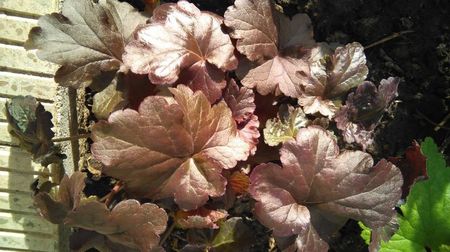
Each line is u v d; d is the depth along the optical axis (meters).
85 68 0.30
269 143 0.31
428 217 0.35
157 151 0.28
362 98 0.32
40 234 0.34
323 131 0.29
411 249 0.35
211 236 0.32
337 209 0.29
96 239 0.29
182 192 0.29
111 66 0.31
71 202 0.29
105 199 0.32
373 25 0.37
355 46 0.31
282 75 0.32
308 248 0.29
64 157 0.32
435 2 0.37
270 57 0.32
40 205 0.29
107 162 0.27
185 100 0.28
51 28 0.29
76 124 0.35
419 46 0.37
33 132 0.31
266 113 0.33
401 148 0.37
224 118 0.29
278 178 0.29
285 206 0.29
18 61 0.32
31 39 0.29
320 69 0.31
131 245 0.29
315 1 0.36
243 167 0.32
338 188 0.29
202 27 0.30
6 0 0.31
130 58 0.29
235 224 0.31
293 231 0.29
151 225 0.28
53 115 0.33
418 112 0.38
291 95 0.31
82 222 0.28
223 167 0.29
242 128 0.31
